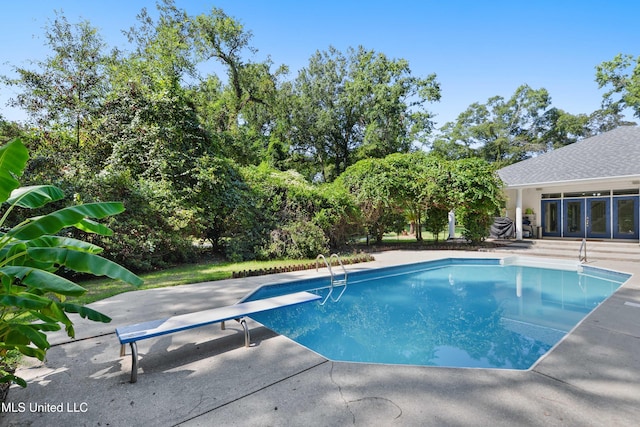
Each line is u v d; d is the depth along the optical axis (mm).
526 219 17188
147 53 18203
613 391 2643
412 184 14242
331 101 32156
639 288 6484
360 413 2371
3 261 2439
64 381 2889
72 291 2240
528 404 2463
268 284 7121
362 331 5055
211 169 10766
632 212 13969
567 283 8375
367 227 15281
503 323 5355
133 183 9461
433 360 3928
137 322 4520
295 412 2396
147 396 2639
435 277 9250
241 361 3311
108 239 7953
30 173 8328
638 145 14250
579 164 14773
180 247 9789
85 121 11688
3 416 2354
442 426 2201
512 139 36094
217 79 27531
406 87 30375
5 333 2402
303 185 14328
